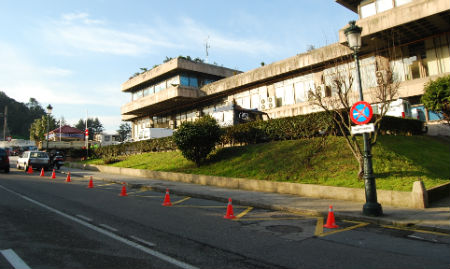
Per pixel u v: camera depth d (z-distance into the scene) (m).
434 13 17.53
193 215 8.07
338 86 11.38
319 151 13.48
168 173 16.61
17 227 6.26
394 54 22.16
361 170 10.65
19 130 121.50
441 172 11.59
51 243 5.21
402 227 6.89
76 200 9.95
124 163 23.27
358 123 8.14
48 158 22.84
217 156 17.41
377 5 22.17
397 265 4.41
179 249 5.01
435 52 20.58
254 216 8.17
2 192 11.34
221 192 11.97
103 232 5.97
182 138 16.53
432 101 15.98
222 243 5.45
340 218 7.94
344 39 21.30
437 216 7.45
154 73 40.84
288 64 27.42
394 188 9.65
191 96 35.88
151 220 7.23
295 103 28.12
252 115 21.06
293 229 6.70
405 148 13.45
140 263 4.30
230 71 43.12
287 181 12.07
